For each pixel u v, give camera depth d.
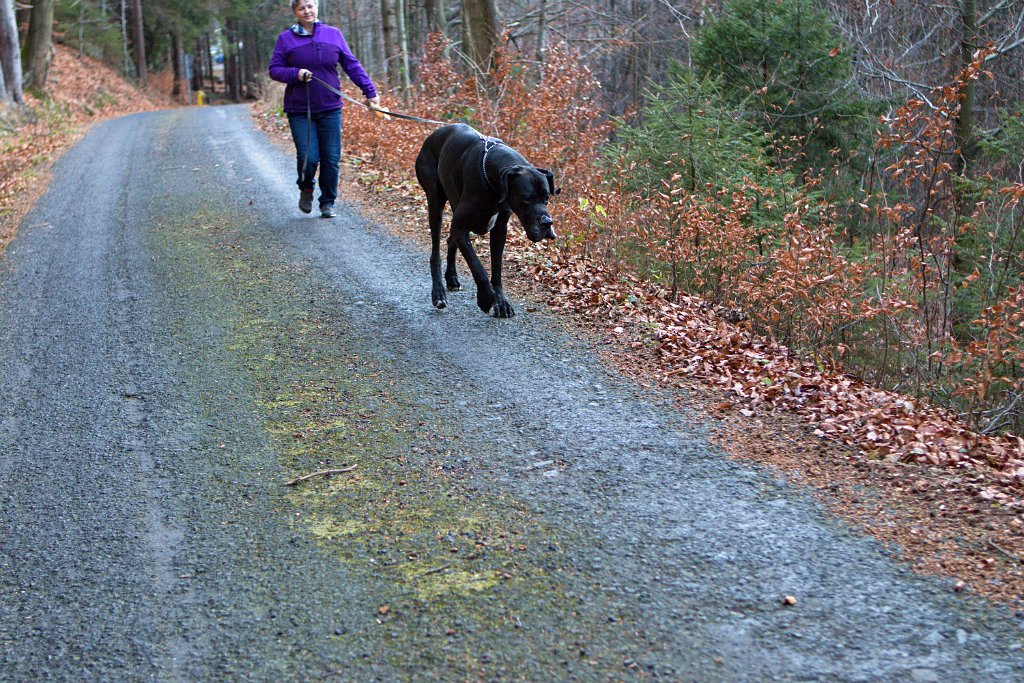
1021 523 3.57
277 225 9.14
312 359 5.66
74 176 12.64
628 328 6.08
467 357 5.62
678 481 4.02
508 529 3.68
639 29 23.59
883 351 7.08
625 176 9.12
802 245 7.23
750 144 11.09
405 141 11.59
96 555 3.64
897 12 17.81
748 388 5.05
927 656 2.86
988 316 5.91
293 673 2.90
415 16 25.05
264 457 4.41
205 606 3.27
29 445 4.66
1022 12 14.63
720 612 3.10
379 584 3.34
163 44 47.97
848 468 4.11
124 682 2.91
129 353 5.88
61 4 35.19
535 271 7.36
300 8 8.55
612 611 3.12
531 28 20.16
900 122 6.77
